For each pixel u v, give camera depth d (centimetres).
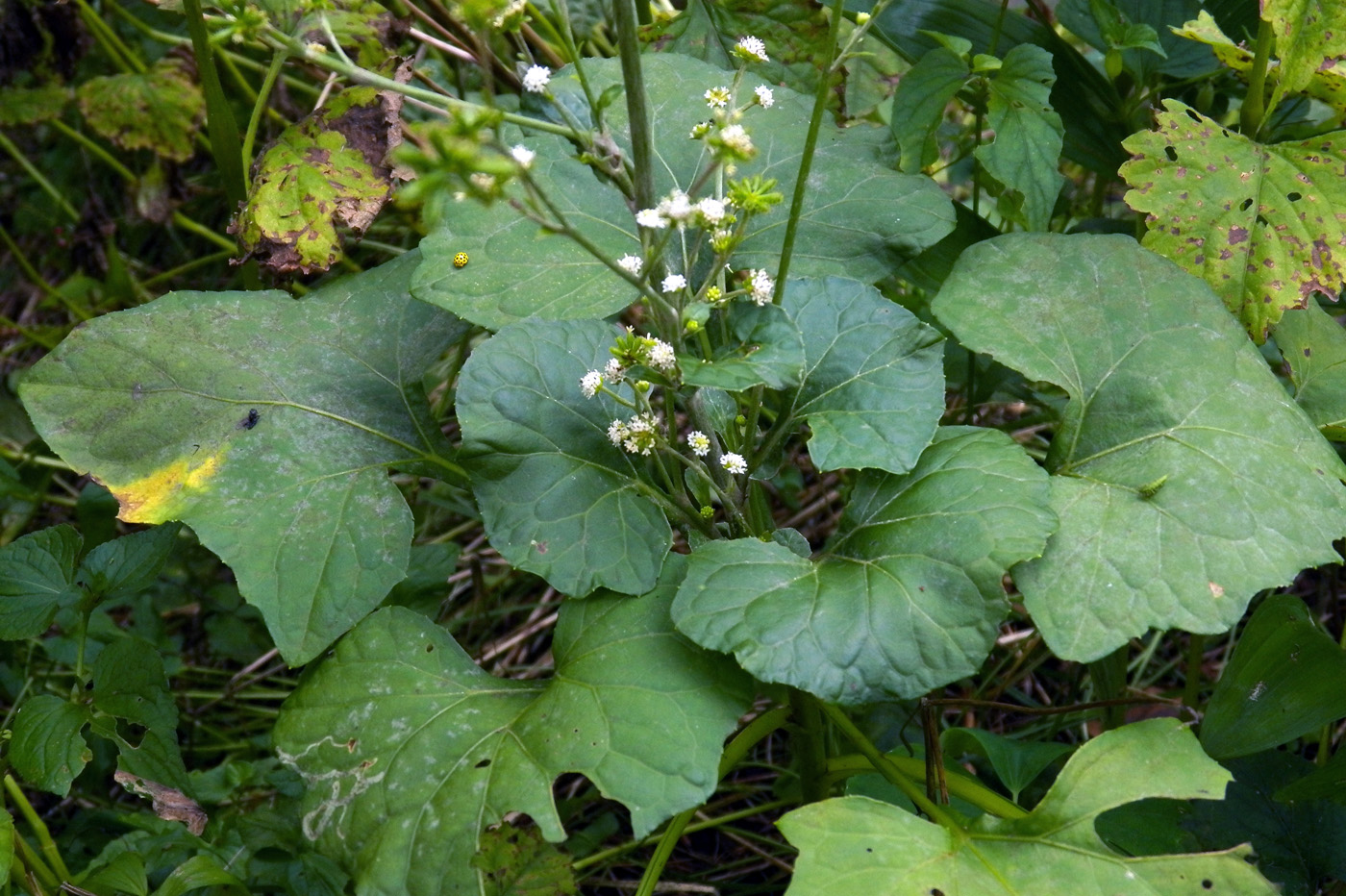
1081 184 80
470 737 51
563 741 50
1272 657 54
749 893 65
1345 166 58
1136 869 49
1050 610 51
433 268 58
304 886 57
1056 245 58
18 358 91
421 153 44
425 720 52
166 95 81
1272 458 53
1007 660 69
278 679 73
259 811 58
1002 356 55
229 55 79
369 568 55
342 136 62
